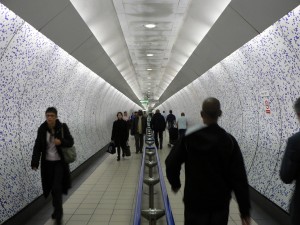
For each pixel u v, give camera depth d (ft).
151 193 15.78
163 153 37.11
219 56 23.24
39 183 16.85
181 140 8.22
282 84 14.40
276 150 15.65
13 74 13.46
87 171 27.12
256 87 18.07
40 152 13.58
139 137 38.06
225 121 26.68
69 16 15.44
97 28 20.86
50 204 17.60
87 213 15.67
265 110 17.02
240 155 7.94
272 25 13.61
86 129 32.12
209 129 7.97
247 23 15.38
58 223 13.25
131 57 39.86
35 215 15.40
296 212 7.19
